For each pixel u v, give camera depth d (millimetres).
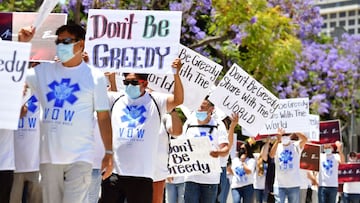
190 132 27344
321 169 41656
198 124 27312
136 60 20391
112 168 19375
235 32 49031
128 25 20562
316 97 72562
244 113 28094
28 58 16141
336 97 83312
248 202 37969
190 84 25469
